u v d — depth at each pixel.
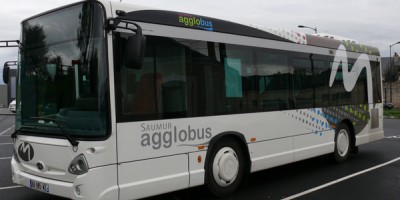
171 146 5.47
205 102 5.99
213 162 6.18
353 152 9.86
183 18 5.79
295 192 6.71
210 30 6.18
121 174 4.87
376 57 10.77
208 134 6.00
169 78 5.50
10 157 10.37
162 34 5.46
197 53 5.93
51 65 5.32
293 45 7.86
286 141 7.51
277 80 7.39
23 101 5.76
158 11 5.48
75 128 4.88
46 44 5.43
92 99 4.79
